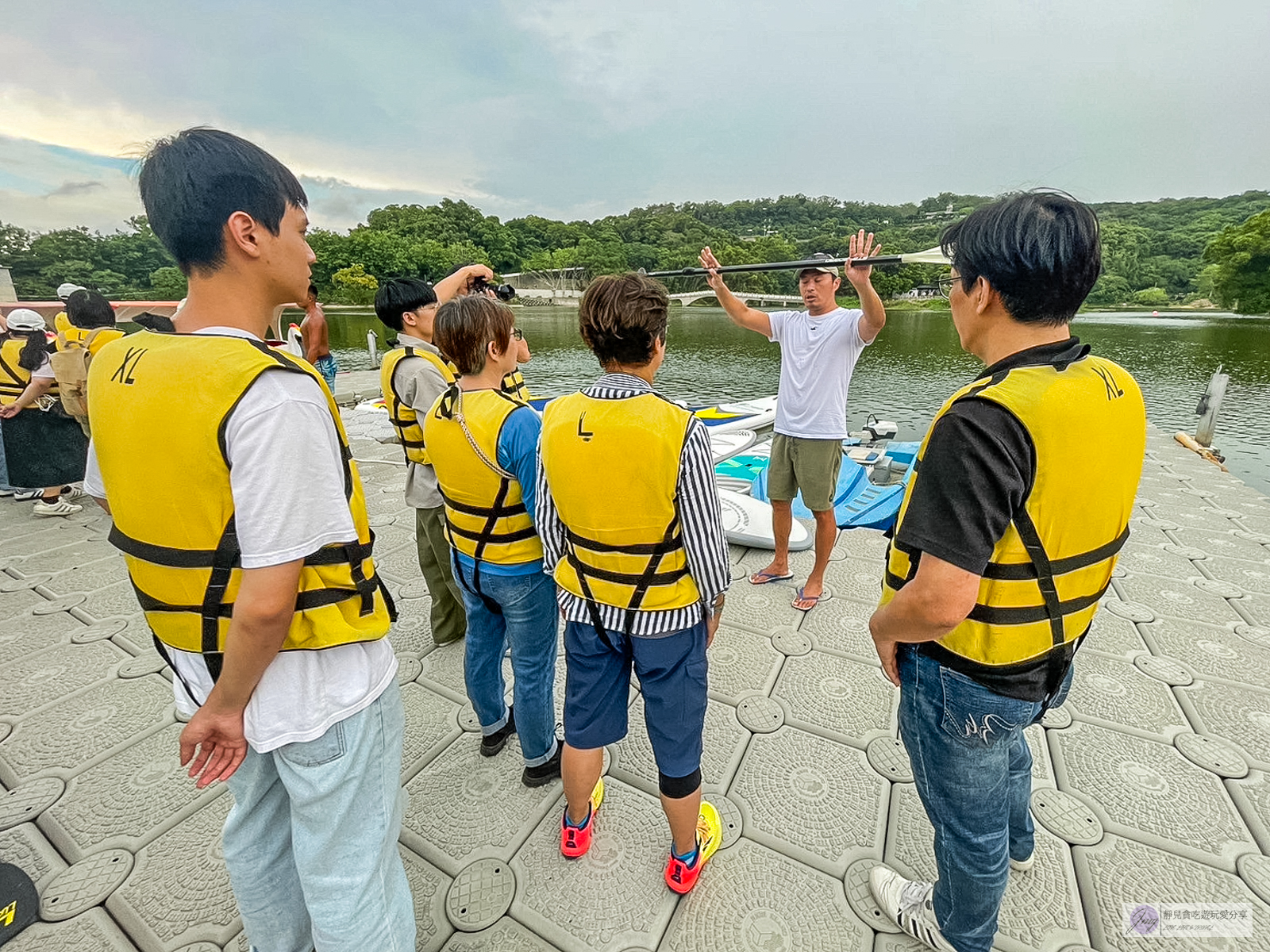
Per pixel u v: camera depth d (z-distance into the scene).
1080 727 2.11
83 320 3.96
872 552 3.64
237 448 0.84
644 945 1.43
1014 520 0.92
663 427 1.19
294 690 0.97
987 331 1.04
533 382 18.66
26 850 1.69
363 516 1.07
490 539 1.63
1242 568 3.23
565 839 1.64
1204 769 1.92
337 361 19.53
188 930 1.48
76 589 3.22
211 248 0.91
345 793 1.05
